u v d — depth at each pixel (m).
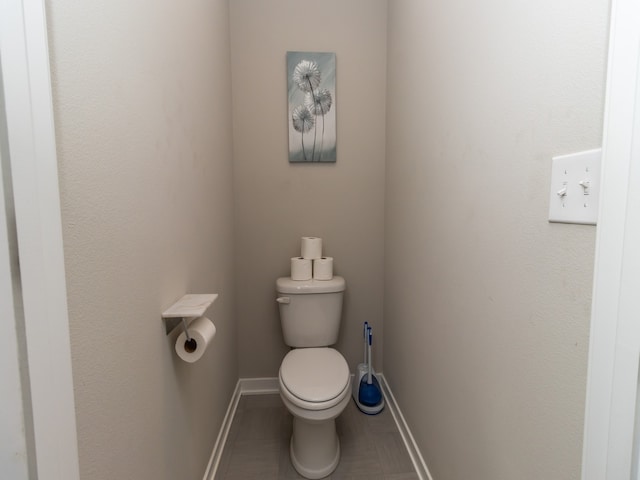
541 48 0.59
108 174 0.63
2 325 0.45
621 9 0.42
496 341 0.76
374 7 1.77
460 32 0.92
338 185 1.85
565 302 0.55
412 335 1.40
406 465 1.39
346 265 1.90
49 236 0.48
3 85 0.43
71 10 0.53
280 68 1.77
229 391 1.68
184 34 1.03
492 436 0.78
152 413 0.80
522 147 0.65
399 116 1.55
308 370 1.38
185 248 1.04
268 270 1.87
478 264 0.84
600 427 0.48
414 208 1.34
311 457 1.34
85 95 0.56
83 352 0.56
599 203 0.46
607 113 0.44
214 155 1.39
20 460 0.47
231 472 1.37
